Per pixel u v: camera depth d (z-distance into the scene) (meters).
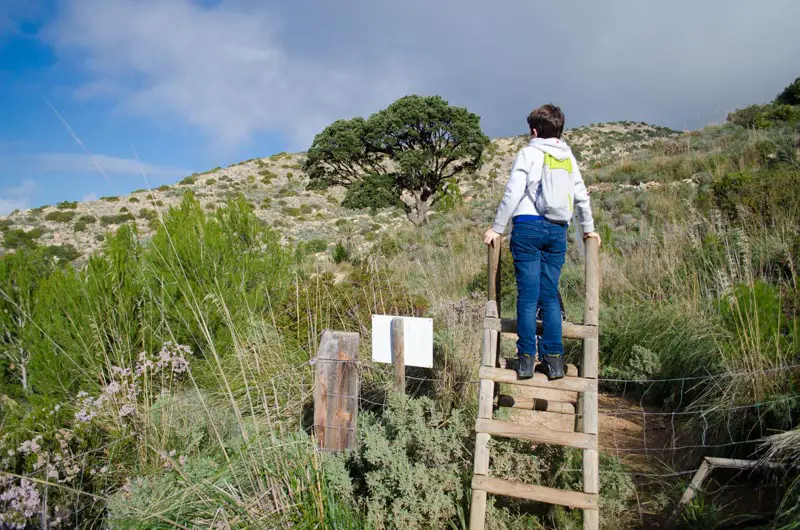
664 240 8.62
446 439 3.72
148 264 5.86
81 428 3.83
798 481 3.30
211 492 3.29
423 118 32.59
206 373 5.24
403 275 8.66
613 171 20.72
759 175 9.72
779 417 3.93
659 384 5.52
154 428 4.13
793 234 7.21
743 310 5.09
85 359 5.01
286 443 3.56
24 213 42.56
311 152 34.00
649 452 4.48
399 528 3.24
